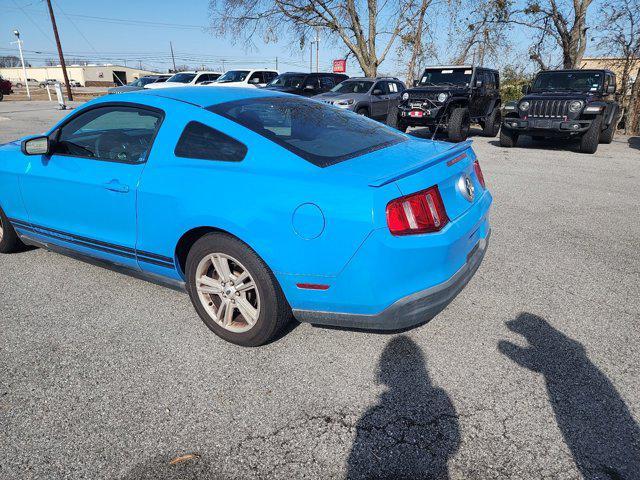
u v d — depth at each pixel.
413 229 2.33
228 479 1.95
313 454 2.07
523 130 11.16
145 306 3.40
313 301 2.53
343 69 22.83
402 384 2.53
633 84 15.29
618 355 2.78
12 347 2.90
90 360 2.77
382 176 2.41
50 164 3.55
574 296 3.52
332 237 2.35
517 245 4.63
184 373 2.64
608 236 4.91
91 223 3.35
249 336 2.79
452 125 11.79
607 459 2.03
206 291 2.89
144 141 3.13
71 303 3.45
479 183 3.14
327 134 2.99
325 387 2.51
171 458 2.06
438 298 2.50
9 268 4.10
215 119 2.85
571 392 2.45
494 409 2.33
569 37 17.53
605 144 12.73
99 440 2.16
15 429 2.23
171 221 2.82
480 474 1.96
